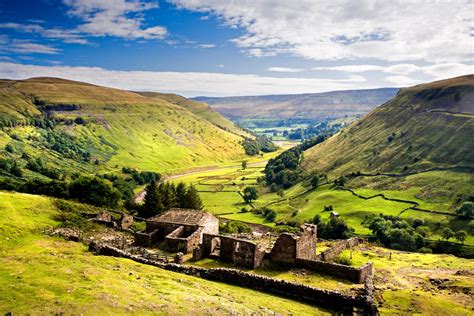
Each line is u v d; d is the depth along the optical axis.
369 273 45.97
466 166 178.50
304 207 185.00
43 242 56.66
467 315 35.16
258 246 48.44
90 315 23.73
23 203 76.88
